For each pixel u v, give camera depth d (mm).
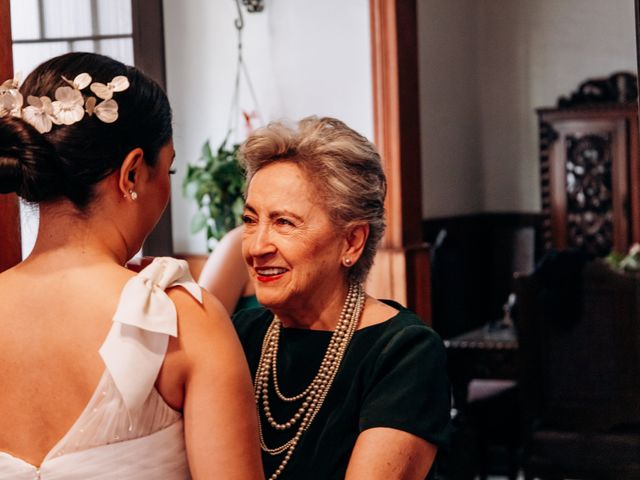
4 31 1789
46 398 1257
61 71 1297
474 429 5359
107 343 1230
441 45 7656
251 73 5406
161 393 1272
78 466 1229
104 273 1284
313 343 1665
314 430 1621
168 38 5582
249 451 1294
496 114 8625
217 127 5520
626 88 8102
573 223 8180
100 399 1232
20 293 1292
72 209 1300
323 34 5160
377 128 4887
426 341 1621
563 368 4410
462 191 8125
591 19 8266
